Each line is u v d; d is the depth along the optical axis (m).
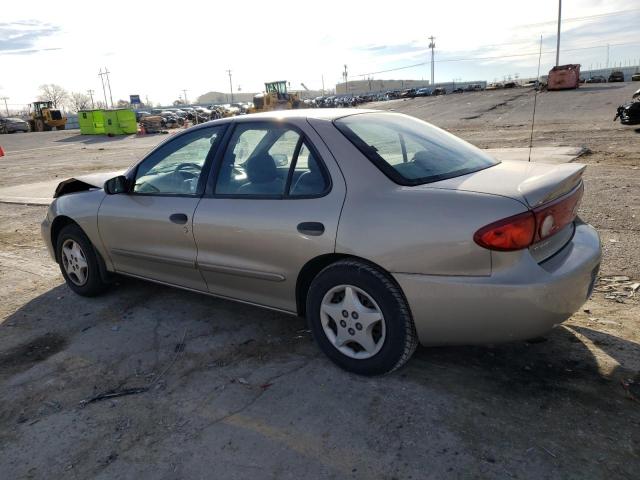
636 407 2.60
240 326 3.83
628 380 2.81
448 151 3.32
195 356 3.43
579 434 2.43
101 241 4.26
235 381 3.09
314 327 3.14
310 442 2.51
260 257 3.24
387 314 2.79
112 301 4.47
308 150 3.11
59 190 4.80
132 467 2.43
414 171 2.95
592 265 2.79
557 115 24.47
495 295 2.51
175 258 3.74
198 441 2.57
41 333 3.93
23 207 9.20
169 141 3.91
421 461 2.33
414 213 2.67
